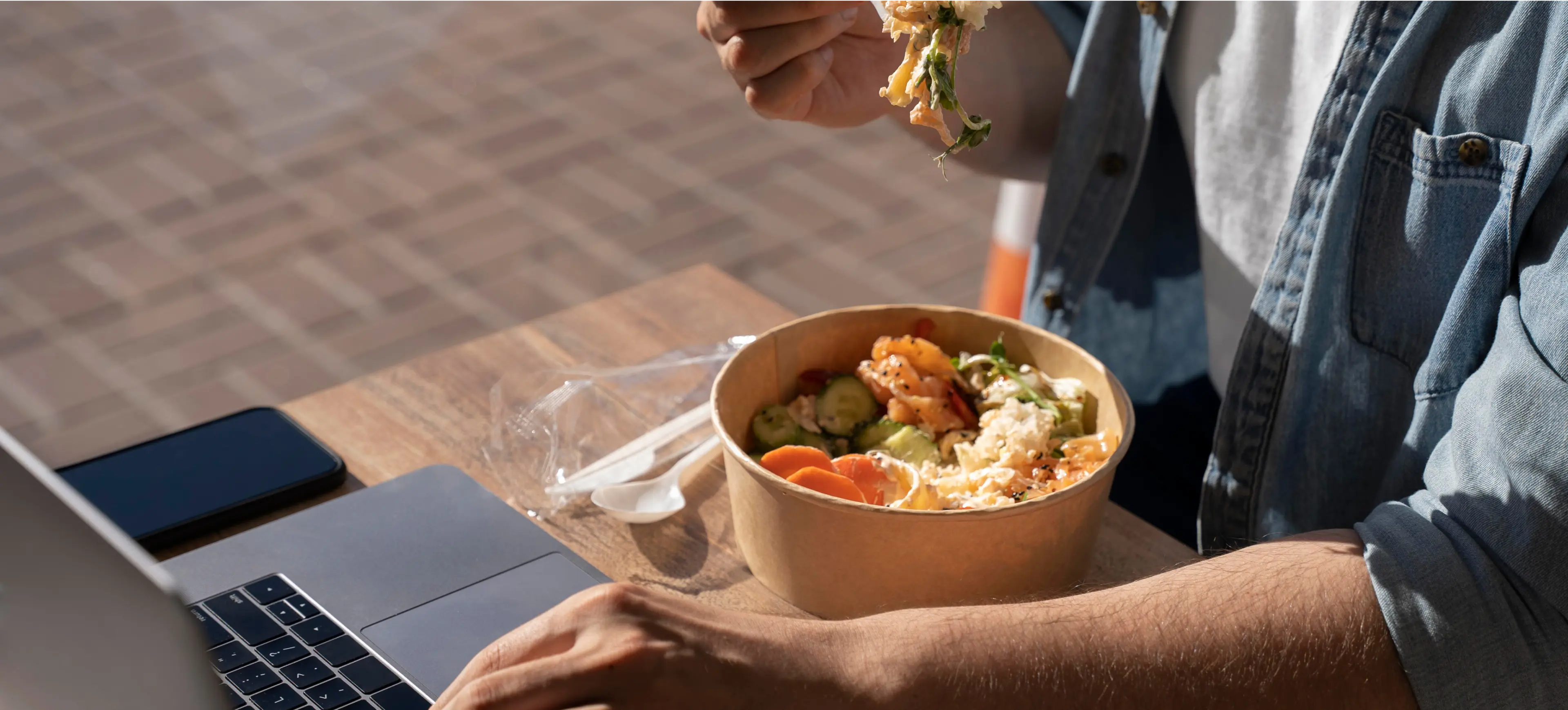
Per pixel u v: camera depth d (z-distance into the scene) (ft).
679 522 3.39
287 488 3.33
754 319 4.39
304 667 2.75
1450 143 3.09
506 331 4.29
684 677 2.30
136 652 1.63
